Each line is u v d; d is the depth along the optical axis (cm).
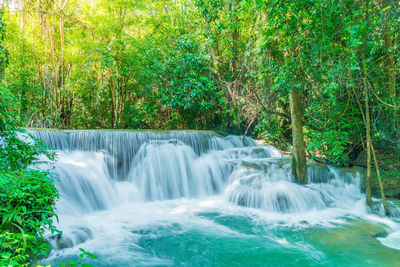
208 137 956
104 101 1186
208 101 1163
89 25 1138
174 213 580
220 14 1230
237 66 1194
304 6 456
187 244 419
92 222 504
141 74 1016
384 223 508
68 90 1098
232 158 895
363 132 708
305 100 813
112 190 651
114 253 380
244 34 1203
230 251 395
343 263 354
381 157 774
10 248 230
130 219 538
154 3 1247
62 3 1159
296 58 561
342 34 481
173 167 770
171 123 1239
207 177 764
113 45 975
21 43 955
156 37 1235
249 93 1005
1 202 244
